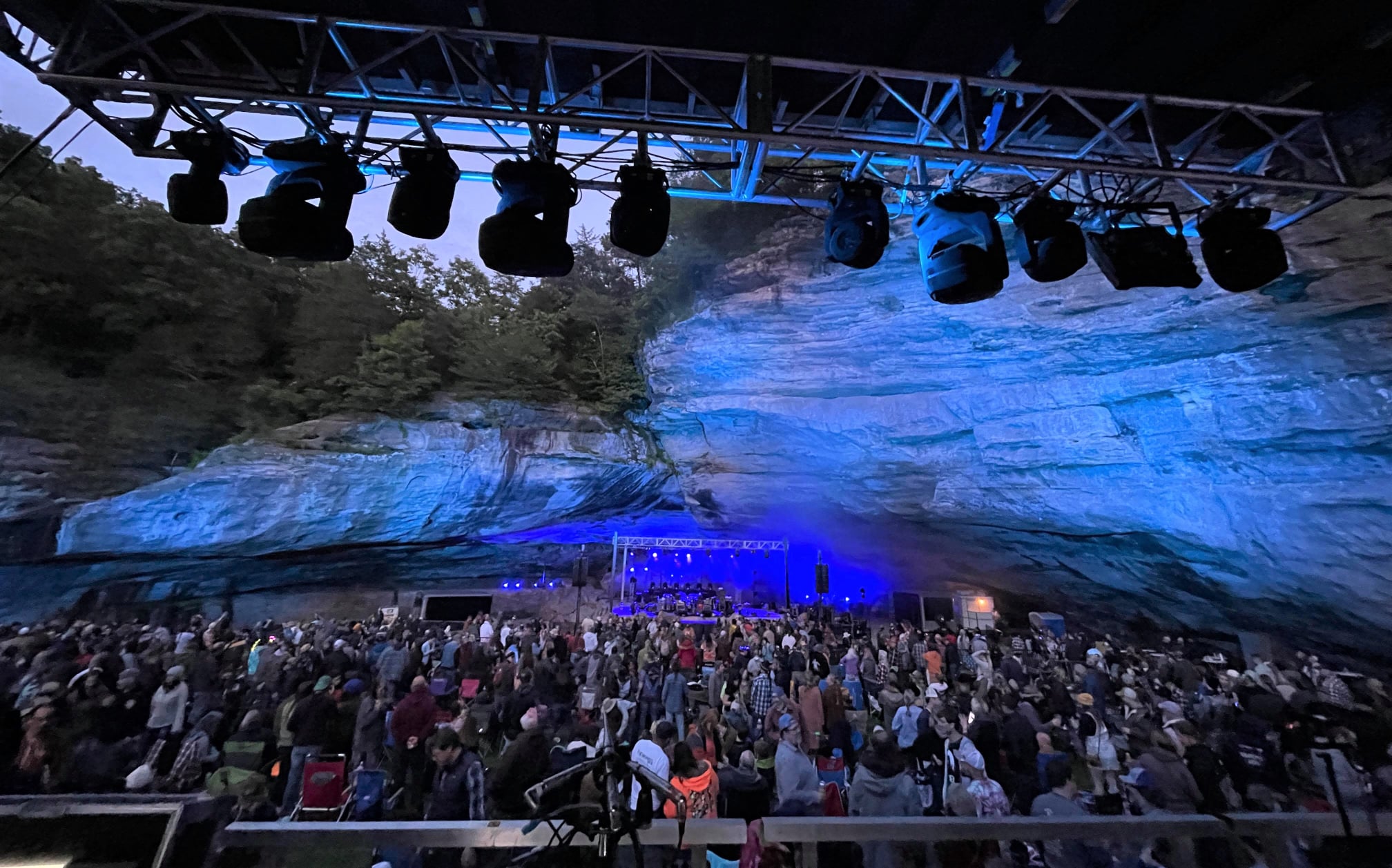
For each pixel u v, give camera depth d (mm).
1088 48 4438
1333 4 4027
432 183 4590
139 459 14156
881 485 17266
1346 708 9219
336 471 15117
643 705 9531
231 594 16062
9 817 2357
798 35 4445
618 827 2822
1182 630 15898
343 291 17547
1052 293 11875
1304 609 12289
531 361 18672
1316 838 3176
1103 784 7504
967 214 4875
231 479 14164
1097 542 15289
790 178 5789
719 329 15508
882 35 4434
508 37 4301
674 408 17734
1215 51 4484
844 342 14703
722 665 11875
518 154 4852
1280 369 10477
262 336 16812
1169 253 5164
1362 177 4992
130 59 4602
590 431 18359
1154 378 12094
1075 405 13398
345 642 12141
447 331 18859
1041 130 5613
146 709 8406
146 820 2445
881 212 5078
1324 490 10727
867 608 21969
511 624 16531
